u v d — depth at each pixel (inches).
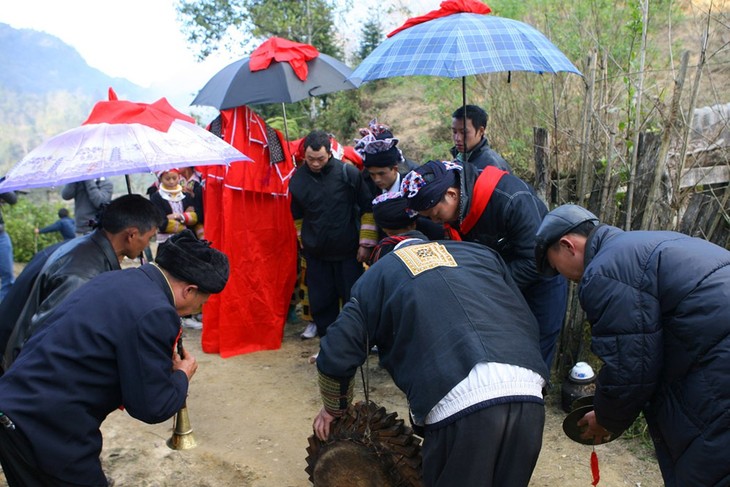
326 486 108.1
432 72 121.0
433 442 85.6
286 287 206.7
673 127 147.1
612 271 80.6
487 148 155.9
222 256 95.8
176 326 88.5
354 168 179.0
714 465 75.6
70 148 106.3
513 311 90.7
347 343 93.0
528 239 124.2
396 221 116.7
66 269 101.7
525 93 233.0
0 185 100.9
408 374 87.7
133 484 132.3
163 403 87.0
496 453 82.8
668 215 145.6
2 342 107.0
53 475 84.8
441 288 88.7
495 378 83.0
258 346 205.3
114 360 85.7
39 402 82.8
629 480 126.3
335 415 102.0
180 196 210.8
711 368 75.1
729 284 75.9
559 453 136.4
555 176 171.2
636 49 221.1
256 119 195.3
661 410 82.6
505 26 127.5
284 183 199.5
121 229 105.2
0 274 264.5
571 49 227.6
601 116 170.6
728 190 139.1
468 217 125.1
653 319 78.3
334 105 484.4
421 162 361.7
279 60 187.3
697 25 206.1
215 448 147.4
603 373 82.4
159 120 115.6
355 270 186.1
